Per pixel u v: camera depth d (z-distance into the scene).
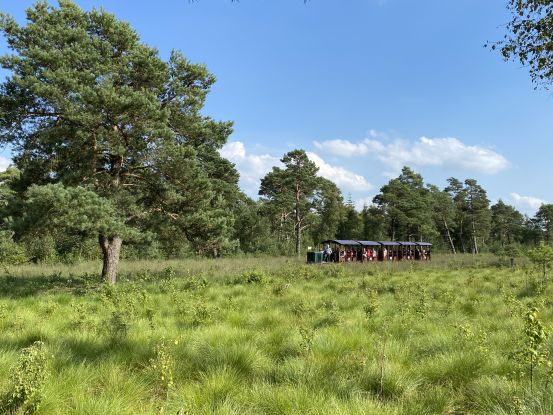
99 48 16.20
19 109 15.23
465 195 85.06
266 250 52.94
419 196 72.38
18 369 4.37
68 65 15.16
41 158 16.33
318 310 10.02
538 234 95.69
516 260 35.31
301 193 61.16
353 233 74.62
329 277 20.44
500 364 5.44
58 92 14.31
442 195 81.31
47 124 15.83
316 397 4.48
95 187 15.96
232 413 4.18
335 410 4.16
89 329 7.82
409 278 19.47
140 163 17.27
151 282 17.53
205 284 15.64
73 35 15.57
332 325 8.28
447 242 90.25
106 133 15.29
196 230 19.59
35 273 21.50
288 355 6.23
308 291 14.42
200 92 18.55
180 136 18.62
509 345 6.63
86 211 13.52
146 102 15.12
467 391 4.94
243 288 14.48
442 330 7.74
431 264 31.86
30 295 13.75
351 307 11.06
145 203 19.20
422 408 4.39
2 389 4.49
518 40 8.84
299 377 5.06
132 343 6.53
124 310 9.35
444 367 5.46
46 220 13.58
